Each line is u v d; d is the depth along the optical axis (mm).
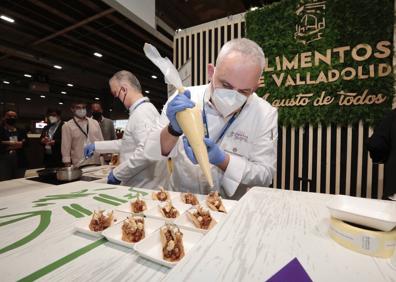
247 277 391
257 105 1319
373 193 2377
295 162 2740
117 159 2518
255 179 1153
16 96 10781
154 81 9383
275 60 2703
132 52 5410
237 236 539
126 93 1702
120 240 614
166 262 518
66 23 3842
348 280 388
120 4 2246
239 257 450
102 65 6984
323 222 623
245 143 1286
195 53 3348
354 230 475
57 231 697
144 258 555
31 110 11422
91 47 5066
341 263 434
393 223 459
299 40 2572
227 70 953
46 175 1786
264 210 715
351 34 2334
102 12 3354
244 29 2984
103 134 3842
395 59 2203
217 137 1269
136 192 1123
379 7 2217
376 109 2262
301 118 2604
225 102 979
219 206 899
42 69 7914
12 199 1003
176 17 4086
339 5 2371
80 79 9336
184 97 769
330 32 2422
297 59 2590
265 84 2768
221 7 3805
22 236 664
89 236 667
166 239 589
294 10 2580
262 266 421
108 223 717
